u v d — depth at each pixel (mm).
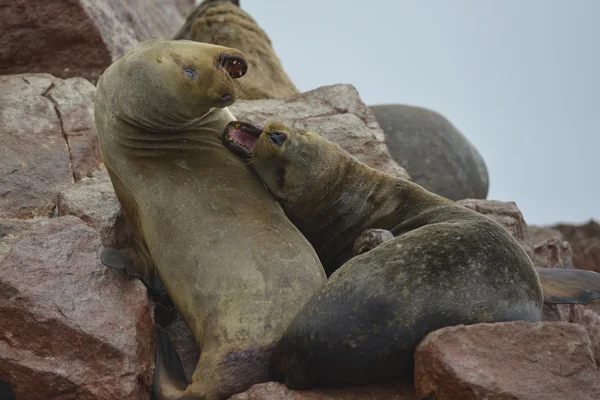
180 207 30547
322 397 27125
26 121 40812
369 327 26578
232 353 28047
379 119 59344
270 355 28031
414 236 28156
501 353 25781
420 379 26250
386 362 26891
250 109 44188
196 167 31719
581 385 25609
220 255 29438
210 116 33656
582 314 40625
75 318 29703
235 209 30594
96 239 32094
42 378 28891
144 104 31578
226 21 52938
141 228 31672
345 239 33094
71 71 49625
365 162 42031
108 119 32188
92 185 37031
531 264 29094
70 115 41906
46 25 48781
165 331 31234
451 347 25734
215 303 28953
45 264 30781
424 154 57906
